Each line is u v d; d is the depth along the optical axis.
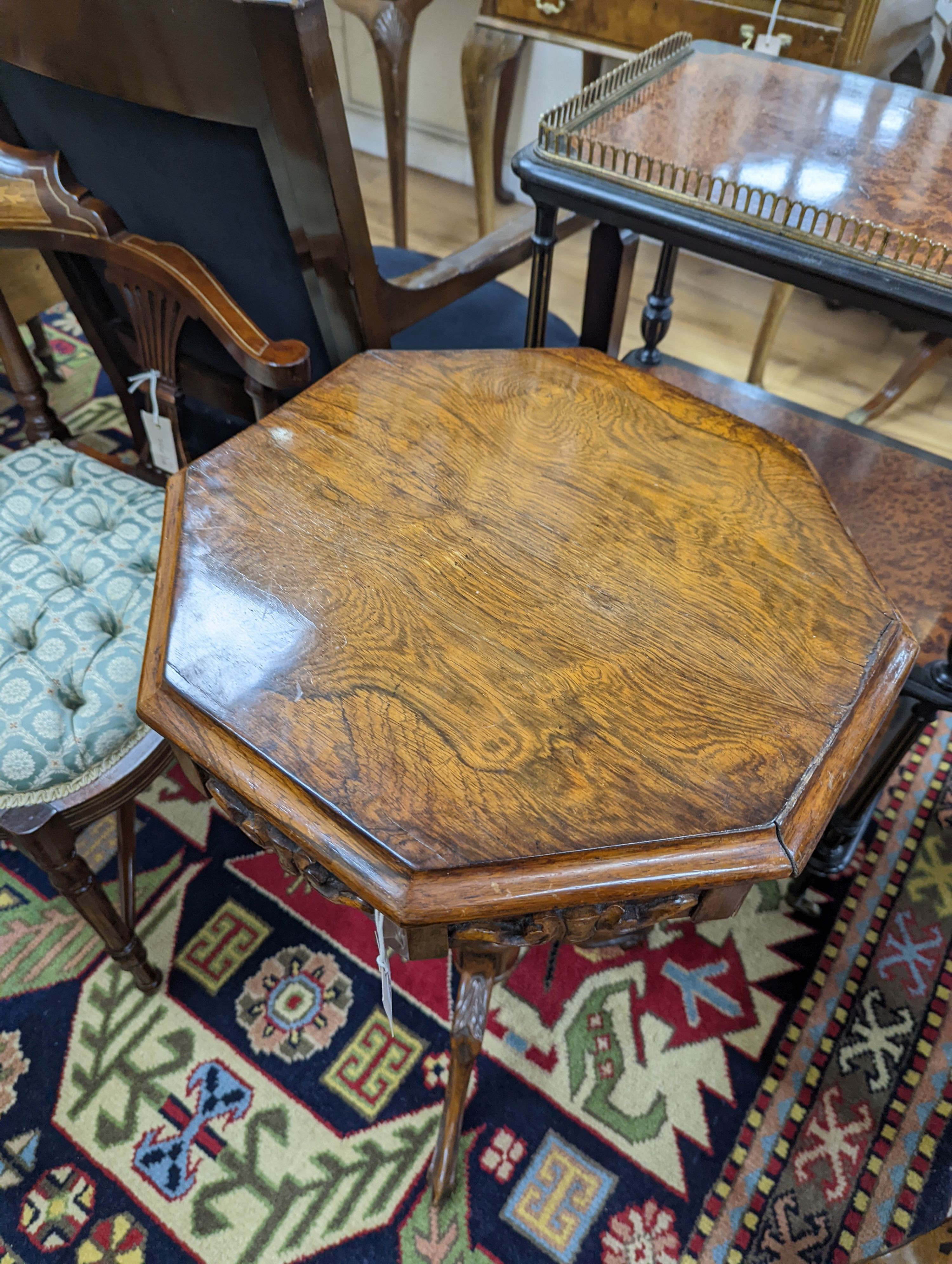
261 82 0.74
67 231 1.02
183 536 0.80
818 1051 1.15
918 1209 1.03
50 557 1.10
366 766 0.65
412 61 2.50
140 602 1.05
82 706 0.96
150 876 1.30
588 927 0.65
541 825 0.62
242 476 0.86
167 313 1.08
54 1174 1.05
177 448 1.29
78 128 0.97
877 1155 1.07
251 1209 1.02
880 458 1.25
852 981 1.21
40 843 0.91
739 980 1.21
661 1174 1.06
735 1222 1.02
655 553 0.81
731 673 0.72
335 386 0.96
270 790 0.64
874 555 1.10
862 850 1.34
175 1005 1.18
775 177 0.97
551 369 1.00
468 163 2.66
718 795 0.64
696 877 0.60
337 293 0.99
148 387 1.27
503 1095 1.11
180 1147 1.07
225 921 1.26
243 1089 1.11
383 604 0.75
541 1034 1.16
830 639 0.74
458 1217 1.02
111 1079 1.12
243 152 0.85
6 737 0.92
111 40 0.79
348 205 0.87
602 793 0.64
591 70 1.88
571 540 0.81
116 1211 1.02
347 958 1.22
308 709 0.68
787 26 1.41
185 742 0.67
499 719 0.68
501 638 0.73
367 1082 1.12
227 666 0.71
